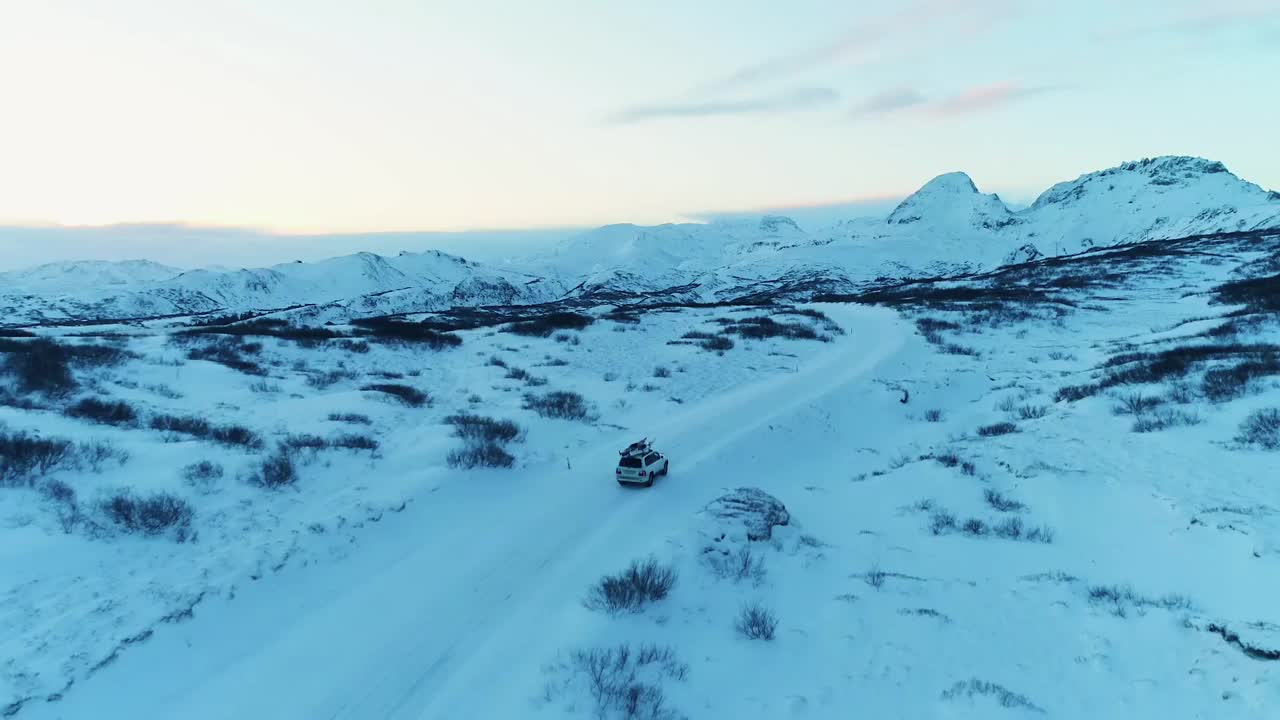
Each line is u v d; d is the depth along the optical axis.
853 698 9.77
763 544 15.76
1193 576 12.12
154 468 15.73
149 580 11.61
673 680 10.26
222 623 11.15
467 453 20.22
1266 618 10.10
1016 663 10.33
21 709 8.56
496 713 9.38
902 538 16.22
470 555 14.84
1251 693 8.56
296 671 10.41
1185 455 17.86
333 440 20.11
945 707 9.36
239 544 13.27
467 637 11.59
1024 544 15.02
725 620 12.22
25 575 10.93
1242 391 21.50
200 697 9.62
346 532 14.65
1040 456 20.22
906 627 11.72
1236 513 13.91
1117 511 15.70
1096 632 10.84
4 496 12.92
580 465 22.06
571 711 9.29
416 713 9.49
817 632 11.76
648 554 14.37
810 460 25.62
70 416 19.19
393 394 27.75
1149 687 9.18
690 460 22.97
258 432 20.30
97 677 9.38
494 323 62.84
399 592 13.05
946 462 21.14
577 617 11.84
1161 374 26.30
